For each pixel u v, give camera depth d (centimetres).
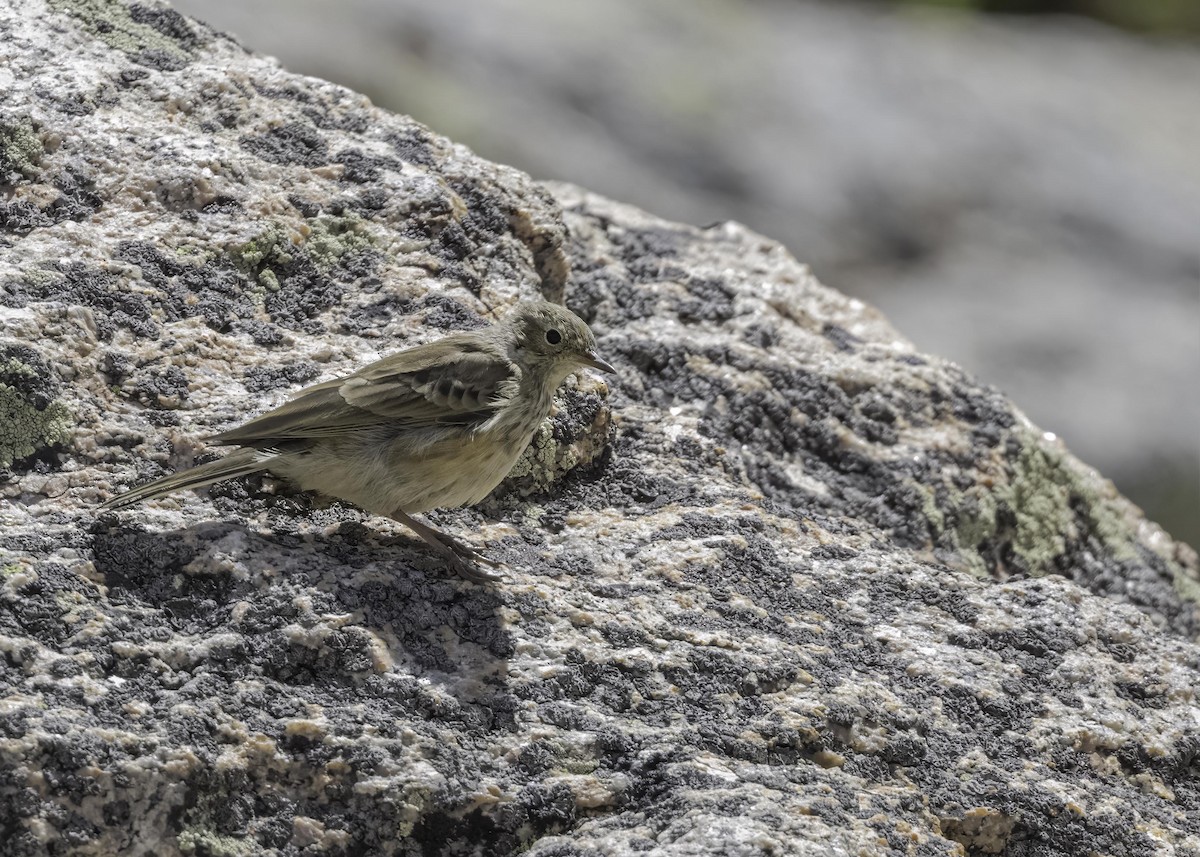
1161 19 4544
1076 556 1327
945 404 1309
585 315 1281
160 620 809
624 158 2841
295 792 757
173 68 1197
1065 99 3753
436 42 2877
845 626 976
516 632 868
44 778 706
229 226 1070
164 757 731
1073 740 919
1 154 1046
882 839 772
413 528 912
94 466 905
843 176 3058
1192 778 937
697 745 826
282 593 830
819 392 1254
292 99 1216
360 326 1065
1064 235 3019
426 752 780
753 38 3553
